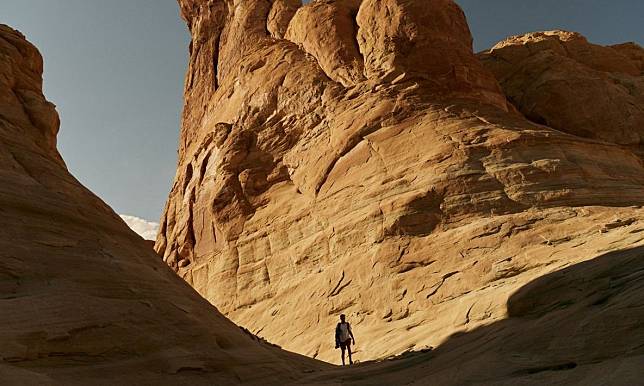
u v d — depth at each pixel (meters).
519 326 8.80
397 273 19.42
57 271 7.99
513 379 6.32
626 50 41.59
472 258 17.78
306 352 19.25
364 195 23.22
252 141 31.23
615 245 14.23
